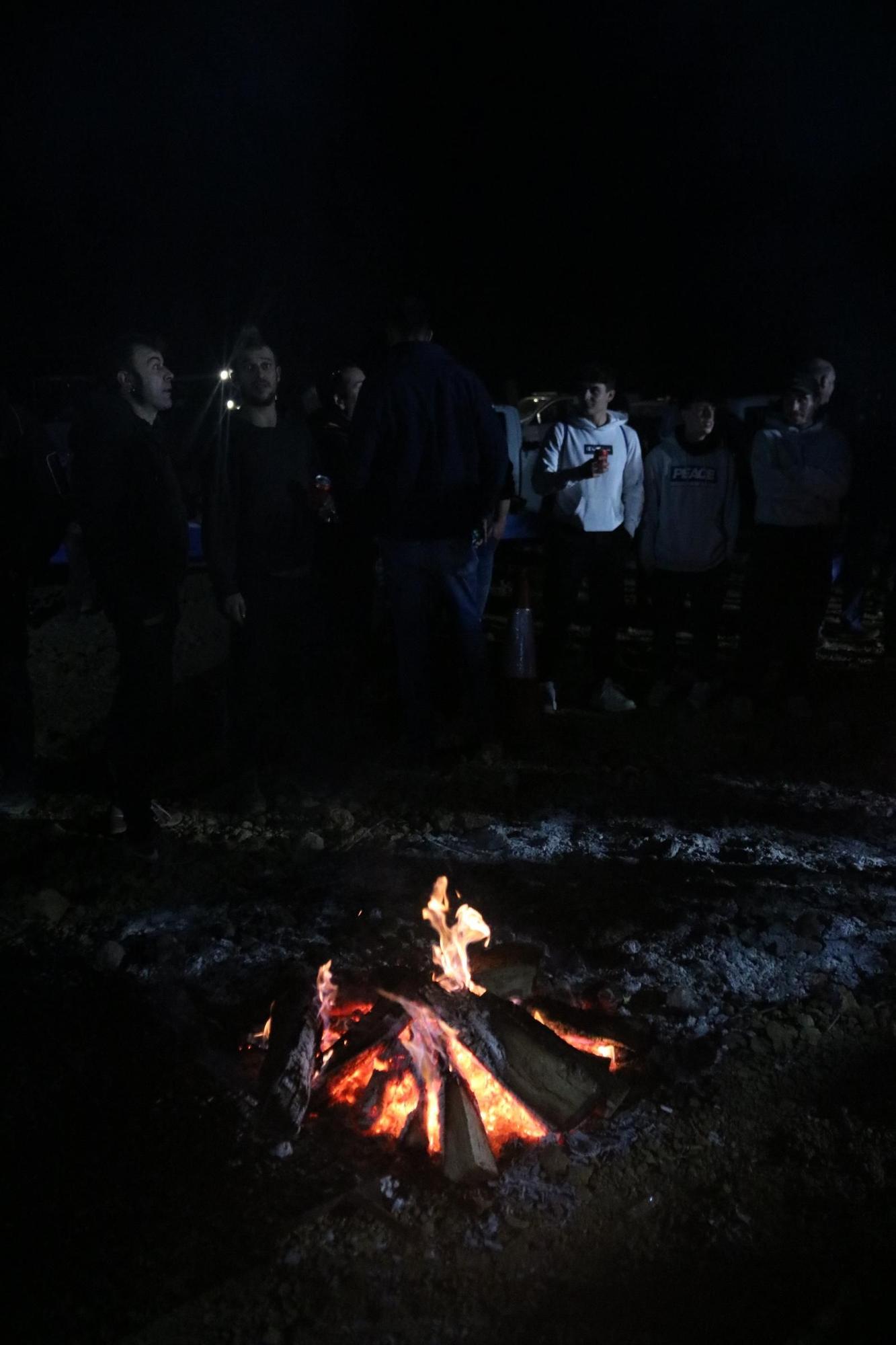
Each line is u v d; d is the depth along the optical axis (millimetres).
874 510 8086
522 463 11211
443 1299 2596
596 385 6430
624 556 6719
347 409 6332
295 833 5090
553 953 4039
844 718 6750
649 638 8797
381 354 5414
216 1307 2574
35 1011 3693
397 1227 2791
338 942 4066
